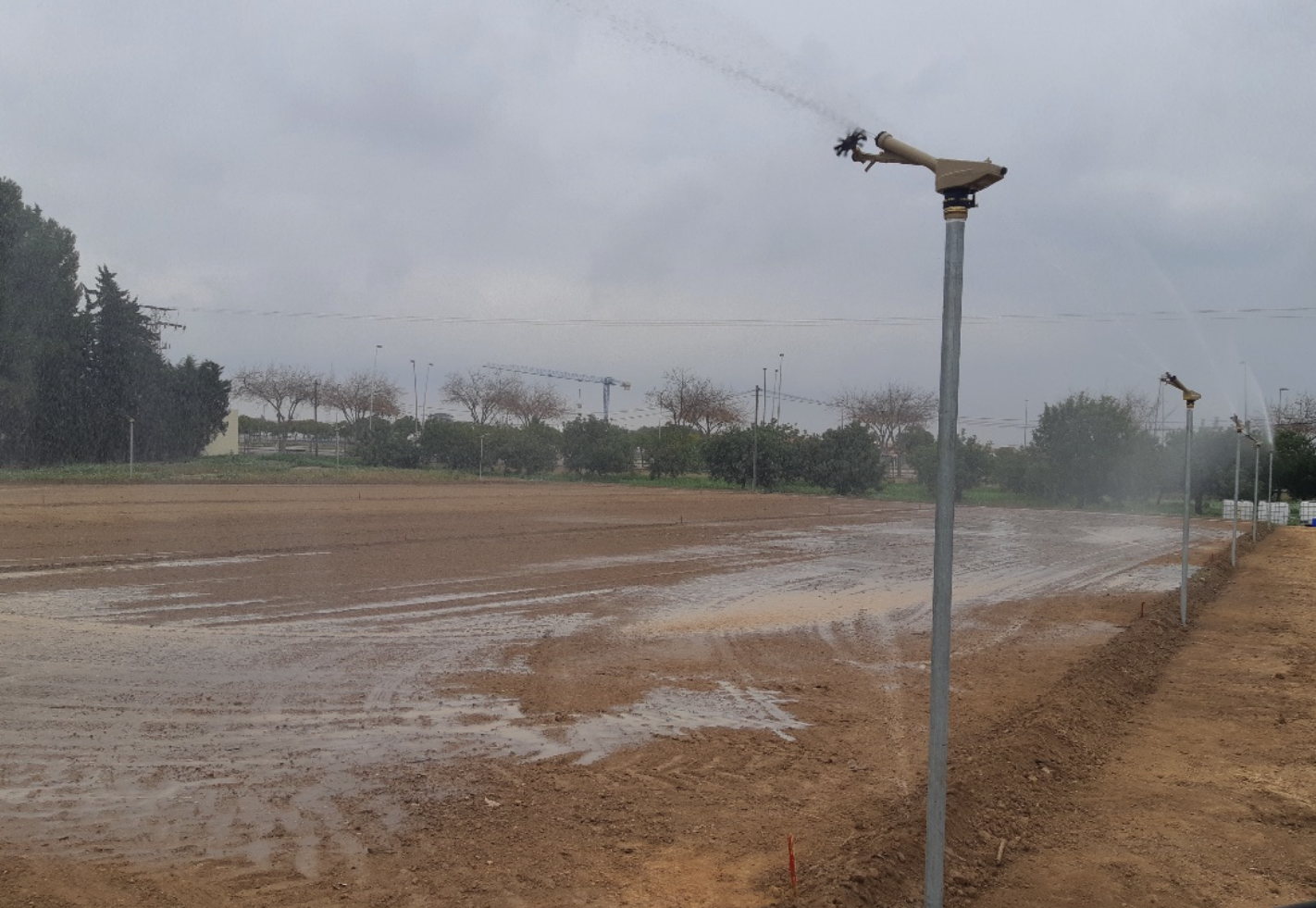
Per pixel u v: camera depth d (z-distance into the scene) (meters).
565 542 24.08
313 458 66.88
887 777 6.91
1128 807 6.71
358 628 12.26
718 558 21.91
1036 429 53.97
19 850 5.32
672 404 89.31
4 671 9.38
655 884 5.00
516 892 4.87
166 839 5.52
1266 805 6.79
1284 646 13.23
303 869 5.12
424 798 6.28
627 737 7.87
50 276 52.19
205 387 62.47
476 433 67.00
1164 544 29.61
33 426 52.19
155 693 8.77
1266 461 45.81
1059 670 10.91
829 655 11.57
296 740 7.52
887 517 38.50
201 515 26.89
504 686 9.51
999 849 5.78
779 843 5.61
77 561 17.33
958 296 3.36
